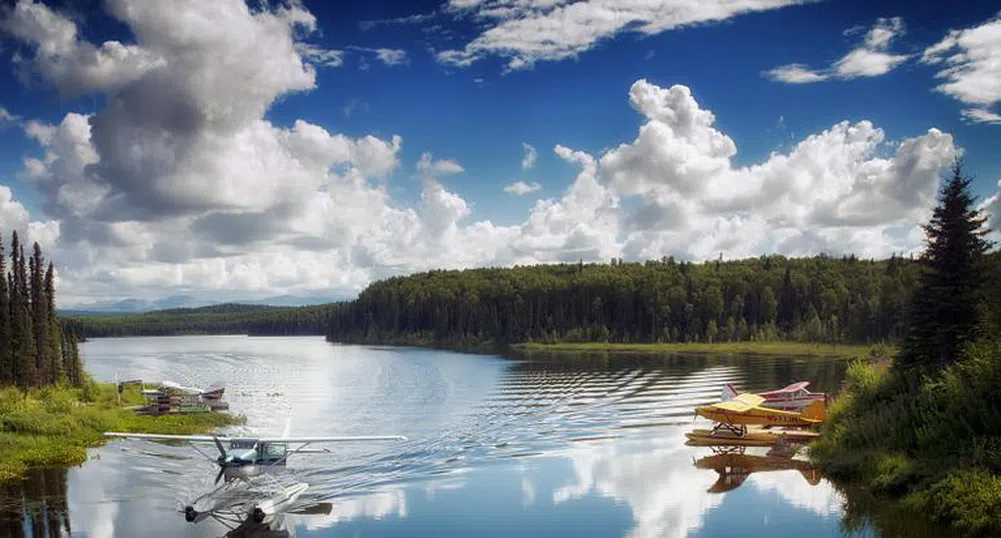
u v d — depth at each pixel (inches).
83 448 1286.9
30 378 2007.9
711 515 843.4
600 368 3090.6
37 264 2321.6
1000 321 1035.3
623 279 5905.5
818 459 1087.0
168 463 1180.5
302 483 1032.2
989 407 850.8
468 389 2342.5
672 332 5280.5
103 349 6594.5
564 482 1034.1
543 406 1871.3
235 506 902.4
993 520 674.8
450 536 792.9
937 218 1189.1
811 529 757.3
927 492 783.1
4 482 1047.0
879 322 4188.0
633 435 1408.7
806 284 5482.3
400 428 1552.7
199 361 4333.2
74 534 799.7
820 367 2940.5
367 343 6732.3
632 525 819.4
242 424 1636.3
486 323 5999.0
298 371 3304.6
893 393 1120.2
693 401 1911.9
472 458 1219.2
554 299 6018.7
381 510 903.7
